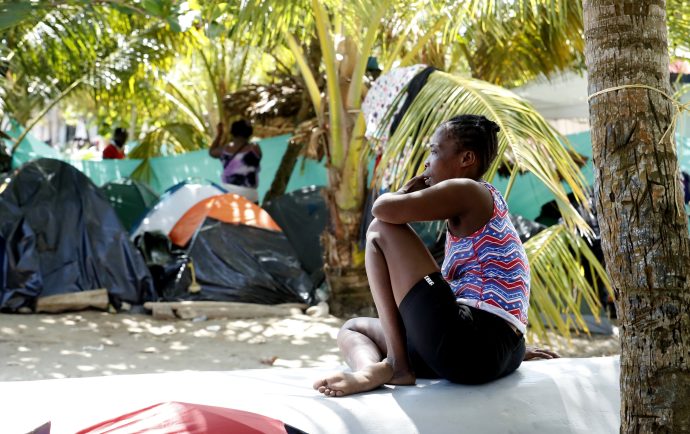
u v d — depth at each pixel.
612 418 2.92
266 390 2.90
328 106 7.46
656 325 2.26
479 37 8.09
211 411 2.46
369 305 7.75
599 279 7.67
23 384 2.91
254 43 6.05
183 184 8.82
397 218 2.84
